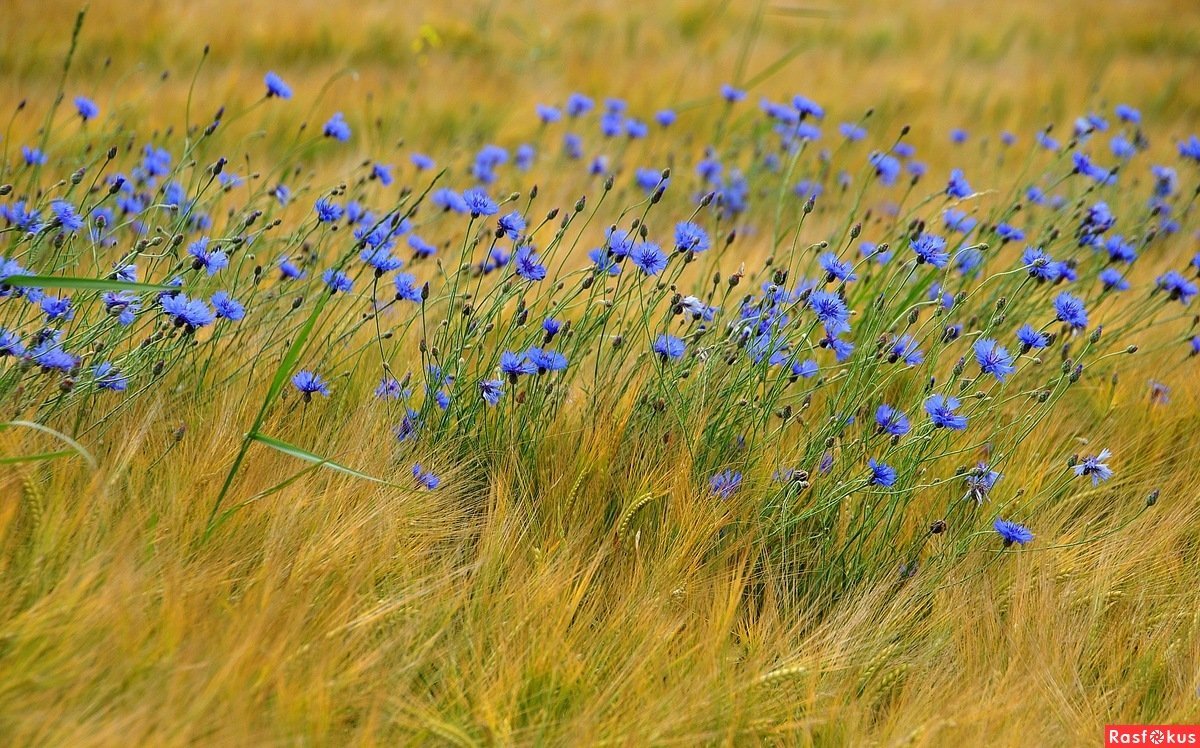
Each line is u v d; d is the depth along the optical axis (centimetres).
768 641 474
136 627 375
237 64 1341
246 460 489
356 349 634
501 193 1041
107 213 754
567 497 530
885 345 584
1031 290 739
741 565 494
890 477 508
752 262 850
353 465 502
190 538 439
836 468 558
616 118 1120
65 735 342
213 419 512
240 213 722
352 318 632
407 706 392
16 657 359
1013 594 509
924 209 1132
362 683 405
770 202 1108
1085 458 594
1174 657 493
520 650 438
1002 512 569
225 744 351
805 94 1566
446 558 484
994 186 1221
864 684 471
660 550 505
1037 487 587
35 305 570
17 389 470
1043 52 2014
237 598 433
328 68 1430
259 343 594
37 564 393
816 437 552
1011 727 430
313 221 736
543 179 1110
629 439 571
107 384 494
